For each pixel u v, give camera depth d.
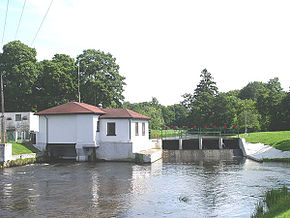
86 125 34.47
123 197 17.98
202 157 41.47
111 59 61.03
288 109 67.12
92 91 56.56
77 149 34.62
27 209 15.52
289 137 45.03
